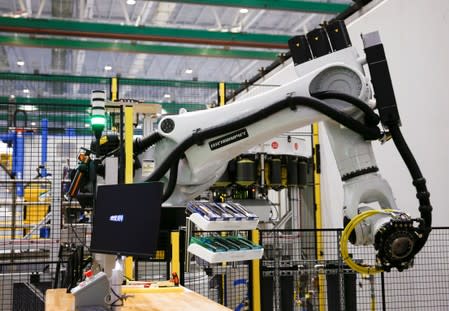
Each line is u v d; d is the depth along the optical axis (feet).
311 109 8.64
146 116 14.33
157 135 9.90
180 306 7.09
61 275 13.19
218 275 14.62
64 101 38.27
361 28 18.71
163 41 26.58
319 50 9.05
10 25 24.99
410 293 15.72
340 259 14.02
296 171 17.83
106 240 7.04
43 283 14.76
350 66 8.70
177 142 9.42
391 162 16.88
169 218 8.40
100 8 26.86
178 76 37.09
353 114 8.56
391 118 8.21
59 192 17.97
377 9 17.74
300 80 8.87
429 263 15.01
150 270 12.44
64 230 13.71
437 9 14.80
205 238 7.49
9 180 19.63
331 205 20.75
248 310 13.88
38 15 25.18
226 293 14.52
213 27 28.76
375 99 8.47
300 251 16.44
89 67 35.86
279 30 28.96
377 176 8.48
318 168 21.54
